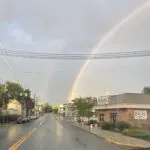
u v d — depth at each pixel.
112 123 47.22
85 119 93.00
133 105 47.62
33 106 149.88
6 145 23.88
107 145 25.09
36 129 48.78
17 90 115.88
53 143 26.25
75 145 24.81
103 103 57.34
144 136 31.72
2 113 72.62
